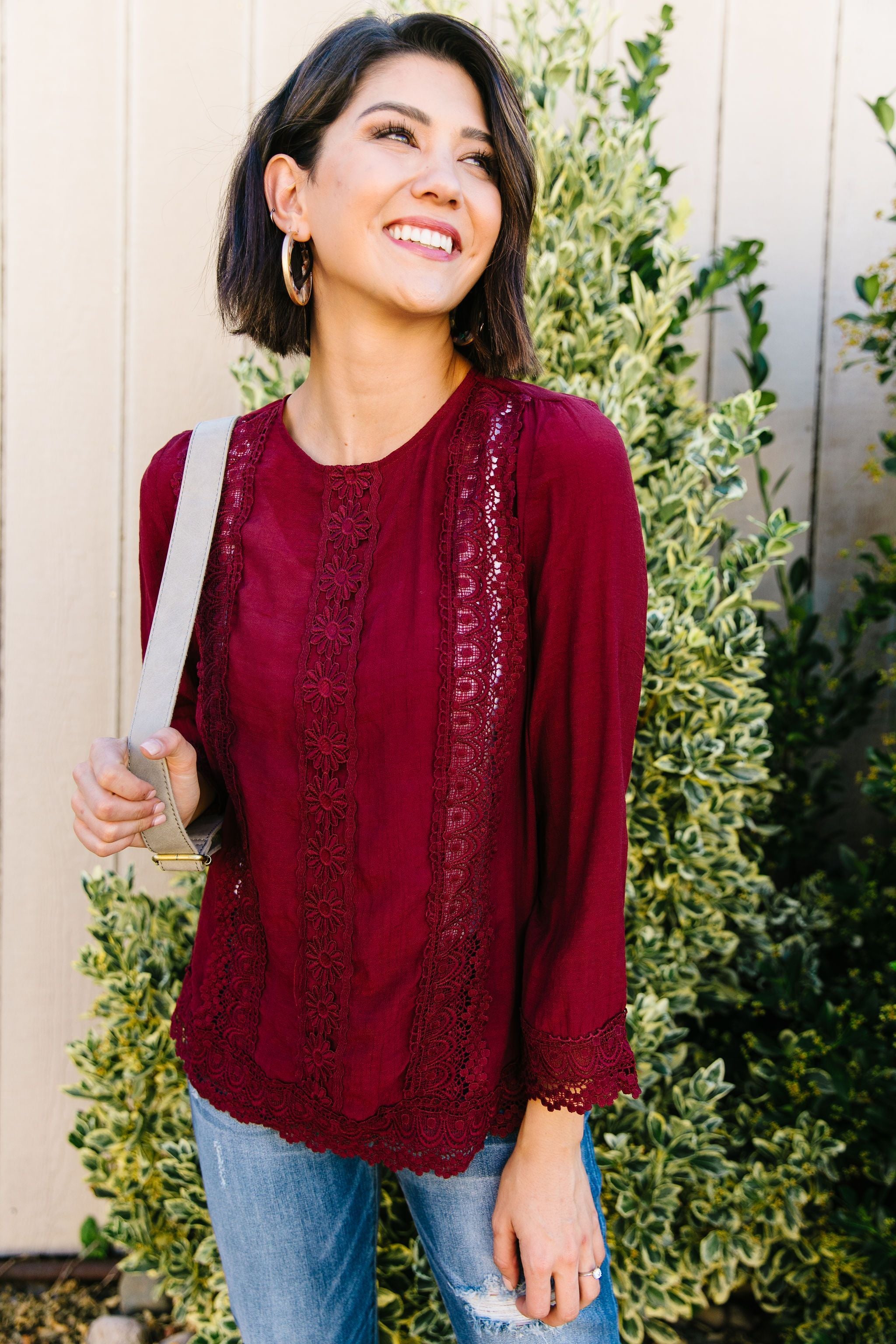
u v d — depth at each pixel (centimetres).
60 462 185
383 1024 91
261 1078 98
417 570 90
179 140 180
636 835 149
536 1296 90
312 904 93
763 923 163
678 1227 159
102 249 181
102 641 188
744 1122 163
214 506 101
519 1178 92
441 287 91
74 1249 196
